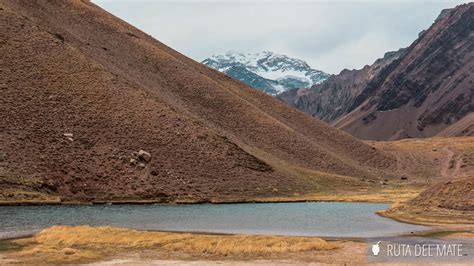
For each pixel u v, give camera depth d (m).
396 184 150.00
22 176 80.00
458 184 65.06
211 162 107.25
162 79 164.12
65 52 123.12
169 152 103.94
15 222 54.62
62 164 87.81
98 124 102.88
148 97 122.50
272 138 156.12
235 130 151.88
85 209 71.69
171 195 91.62
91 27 173.00
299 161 149.25
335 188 126.94
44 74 110.31
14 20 124.94
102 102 110.31
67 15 170.88
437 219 59.41
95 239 41.97
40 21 148.88
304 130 192.75
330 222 60.12
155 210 74.19
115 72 135.50
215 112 158.00
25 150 86.88
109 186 88.12
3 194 73.81
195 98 161.25
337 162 160.38
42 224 53.50
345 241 42.84
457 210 61.31
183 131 112.81
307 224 58.00
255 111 170.00
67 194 82.44
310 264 33.50
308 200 100.44
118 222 57.56
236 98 174.00
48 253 36.75
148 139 105.00
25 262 33.44
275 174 117.25
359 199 101.56
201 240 41.62
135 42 181.50
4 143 86.06
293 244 40.25
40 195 77.88
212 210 76.88
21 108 96.88
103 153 95.44
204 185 99.00
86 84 114.19
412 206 67.06
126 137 102.69
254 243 40.47
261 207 84.00
